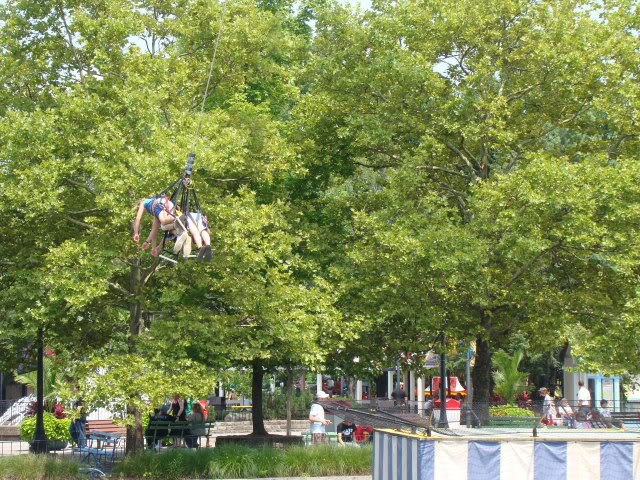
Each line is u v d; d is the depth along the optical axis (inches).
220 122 820.6
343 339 842.2
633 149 925.2
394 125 909.2
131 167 705.0
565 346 1406.3
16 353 910.4
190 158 492.4
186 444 942.4
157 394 693.9
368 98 946.7
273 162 843.4
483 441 493.4
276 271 786.8
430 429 521.0
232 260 761.6
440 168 960.3
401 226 845.2
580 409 780.6
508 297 869.8
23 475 724.0
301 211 943.0
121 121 736.3
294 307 785.6
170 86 795.4
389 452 536.4
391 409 804.0
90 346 880.9
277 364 954.1
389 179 904.3
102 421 1040.8
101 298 820.0
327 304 812.6
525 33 923.4
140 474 757.3
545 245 793.6
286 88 1090.7
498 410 877.2
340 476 765.9
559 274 939.3
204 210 743.7
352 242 941.8
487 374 943.7
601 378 1338.6
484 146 932.6
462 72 958.4
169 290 831.1
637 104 860.6
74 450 945.5
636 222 806.5
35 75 815.1
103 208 735.1
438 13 931.3
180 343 741.9
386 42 936.3
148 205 479.2
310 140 933.2
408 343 901.8
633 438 521.0
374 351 941.2
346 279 864.9
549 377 1740.9
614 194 788.0
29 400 1322.6
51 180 693.3
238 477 755.4
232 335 788.6
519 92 942.4
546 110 957.8
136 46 788.0
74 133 743.7
